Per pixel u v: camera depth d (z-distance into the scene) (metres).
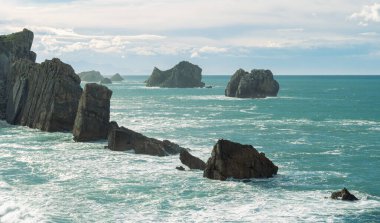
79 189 42.84
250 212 36.75
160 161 55.75
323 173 50.97
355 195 41.75
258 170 47.94
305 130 87.81
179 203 39.03
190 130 85.56
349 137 78.94
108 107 71.38
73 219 34.72
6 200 38.91
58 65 82.31
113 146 62.66
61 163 54.16
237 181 46.25
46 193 41.38
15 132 79.12
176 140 73.06
